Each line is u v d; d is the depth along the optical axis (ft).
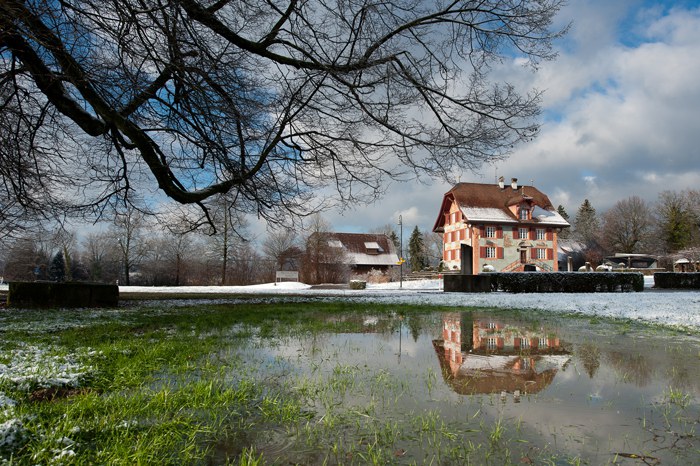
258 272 181.68
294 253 166.20
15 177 34.04
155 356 16.78
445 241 181.06
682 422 10.01
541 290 73.15
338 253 159.22
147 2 17.67
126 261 158.10
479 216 156.66
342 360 17.33
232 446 8.70
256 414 10.61
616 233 247.91
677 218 217.36
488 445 8.63
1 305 44.27
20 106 29.45
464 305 46.75
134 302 52.39
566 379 14.29
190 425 9.63
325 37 21.68
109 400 10.92
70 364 14.40
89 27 17.78
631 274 75.41
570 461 7.88
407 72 21.68
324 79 23.76
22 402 10.29
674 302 48.26
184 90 24.48
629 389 13.00
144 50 18.69
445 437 9.09
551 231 162.20
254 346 20.53
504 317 35.14
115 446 8.05
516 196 164.45
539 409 11.03
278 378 14.20
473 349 20.16
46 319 30.91
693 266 177.47
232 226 38.42
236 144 28.04
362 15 20.24
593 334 25.46
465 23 20.90
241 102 23.59
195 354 17.84
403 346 20.93
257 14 21.94
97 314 34.99
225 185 29.78
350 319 33.19
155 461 7.69
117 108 22.72
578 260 239.91
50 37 16.92
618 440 8.89
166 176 27.37
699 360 17.60
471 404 11.47
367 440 8.96
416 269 241.14
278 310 40.22
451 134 23.76
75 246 192.75
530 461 7.89
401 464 7.79
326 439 9.04
